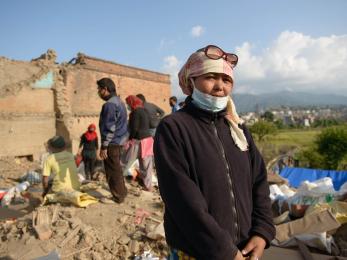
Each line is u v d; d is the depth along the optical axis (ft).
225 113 7.33
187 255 6.57
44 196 20.88
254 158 7.75
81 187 23.72
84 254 14.14
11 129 50.34
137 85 82.89
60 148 21.29
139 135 24.14
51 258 13.30
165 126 6.84
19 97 51.93
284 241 15.03
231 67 7.42
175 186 6.31
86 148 32.27
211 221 6.07
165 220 7.03
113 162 19.60
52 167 20.72
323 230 15.06
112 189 19.95
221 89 7.03
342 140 129.39
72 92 60.49
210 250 5.90
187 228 6.13
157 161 6.66
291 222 15.99
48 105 56.29
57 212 17.93
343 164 131.95
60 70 58.70
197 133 6.82
